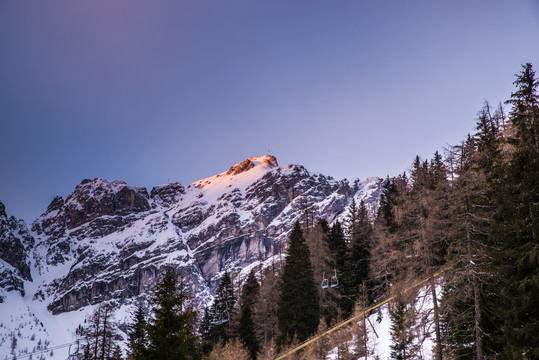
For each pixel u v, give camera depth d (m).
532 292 19.62
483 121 25.59
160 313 29.05
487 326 23.00
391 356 41.47
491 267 21.11
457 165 24.58
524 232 20.50
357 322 46.91
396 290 29.58
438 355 25.34
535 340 18.95
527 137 20.80
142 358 27.58
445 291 25.97
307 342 46.59
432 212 26.98
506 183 21.12
